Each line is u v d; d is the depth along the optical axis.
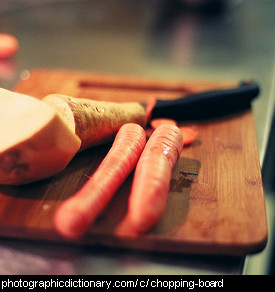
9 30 2.04
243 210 0.84
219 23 2.18
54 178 0.94
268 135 1.27
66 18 2.22
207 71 1.69
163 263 0.77
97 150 1.05
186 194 0.89
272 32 2.06
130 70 1.69
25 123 0.85
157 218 0.75
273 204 1.56
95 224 0.79
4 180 0.88
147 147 0.88
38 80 1.48
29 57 1.78
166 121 1.15
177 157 0.90
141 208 0.73
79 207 0.70
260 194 0.89
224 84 1.47
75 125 0.94
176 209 0.84
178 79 1.52
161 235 0.77
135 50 1.88
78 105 0.96
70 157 0.90
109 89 1.46
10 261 0.77
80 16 2.26
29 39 1.95
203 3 2.24
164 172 0.79
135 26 2.15
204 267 0.76
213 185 0.92
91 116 0.97
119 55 1.83
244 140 1.12
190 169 0.98
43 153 0.85
